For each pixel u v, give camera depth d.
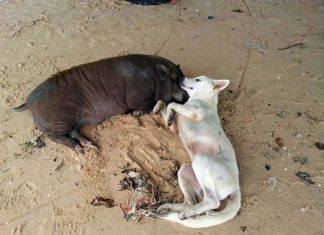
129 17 2.29
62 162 1.48
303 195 1.35
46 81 1.56
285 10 2.31
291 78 1.82
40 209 1.35
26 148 1.54
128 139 1.56
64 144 1.54
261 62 1.93
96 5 2.41
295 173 1.42
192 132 1.39
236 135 1.56
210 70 1.89
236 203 1.24
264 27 2.17
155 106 1.54
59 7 2.41
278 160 1.47
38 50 2.05
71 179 1.43
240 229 1.26
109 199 1.36
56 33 2.18
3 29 2.22
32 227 1.30
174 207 1.22
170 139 1.56
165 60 1.64
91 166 1.46
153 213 1.26
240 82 1.81
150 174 1.43
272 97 1.72
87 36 2.15
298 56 1.95
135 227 1.28
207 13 2.30
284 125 1.60
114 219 1.30
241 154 1.49
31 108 1.54
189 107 1.41
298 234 1.25
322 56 1.95
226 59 1.96
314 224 1.27
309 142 1.53
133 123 1.62
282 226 1.27
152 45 2.06
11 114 1.69
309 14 2.27
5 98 1.76
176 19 2.26
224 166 1.25
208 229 1.27
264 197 1.35
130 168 1.45
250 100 1.71
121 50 2.03
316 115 1.63
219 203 1.21
